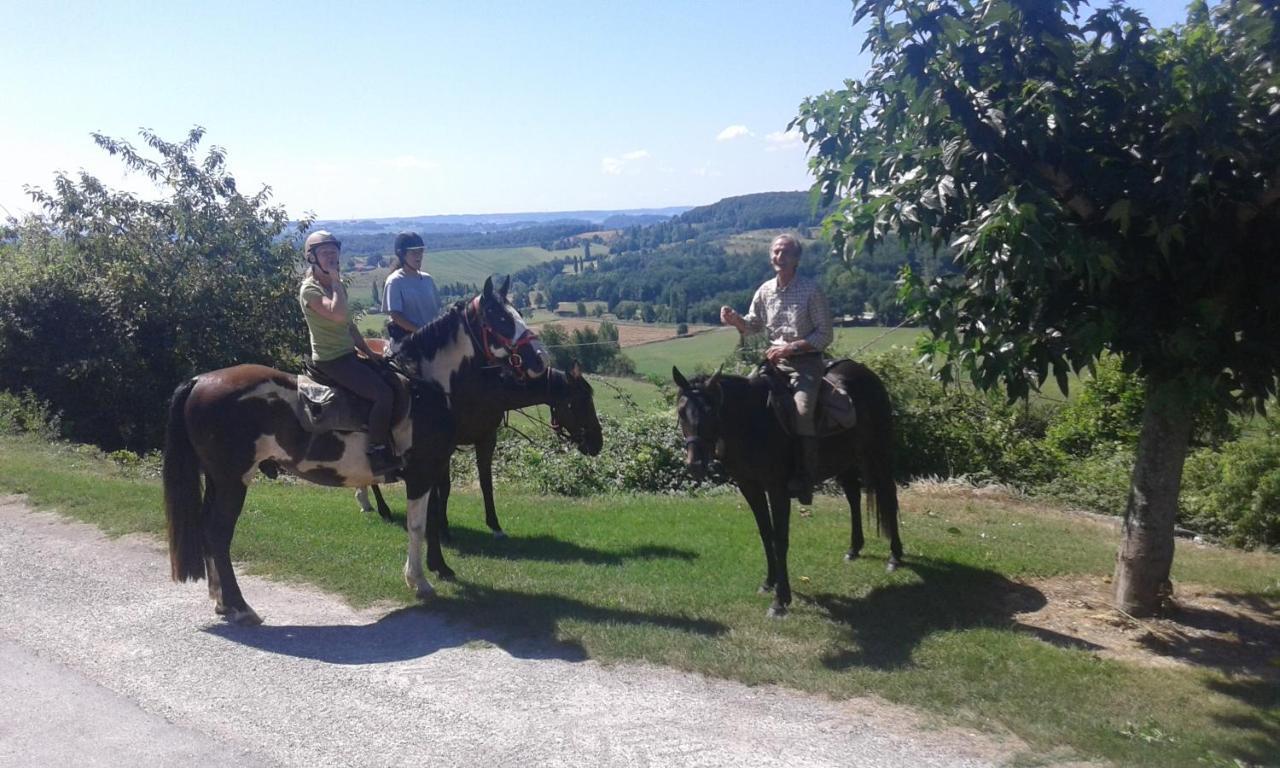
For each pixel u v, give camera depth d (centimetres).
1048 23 566
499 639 626
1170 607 707
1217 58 553
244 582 743
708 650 602
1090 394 1520
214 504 655
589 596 718
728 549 888
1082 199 584
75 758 459
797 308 700
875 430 803
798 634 644
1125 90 591
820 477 748
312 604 697
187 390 651
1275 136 559
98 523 890
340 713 512
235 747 474
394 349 777
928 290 623
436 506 771
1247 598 768
